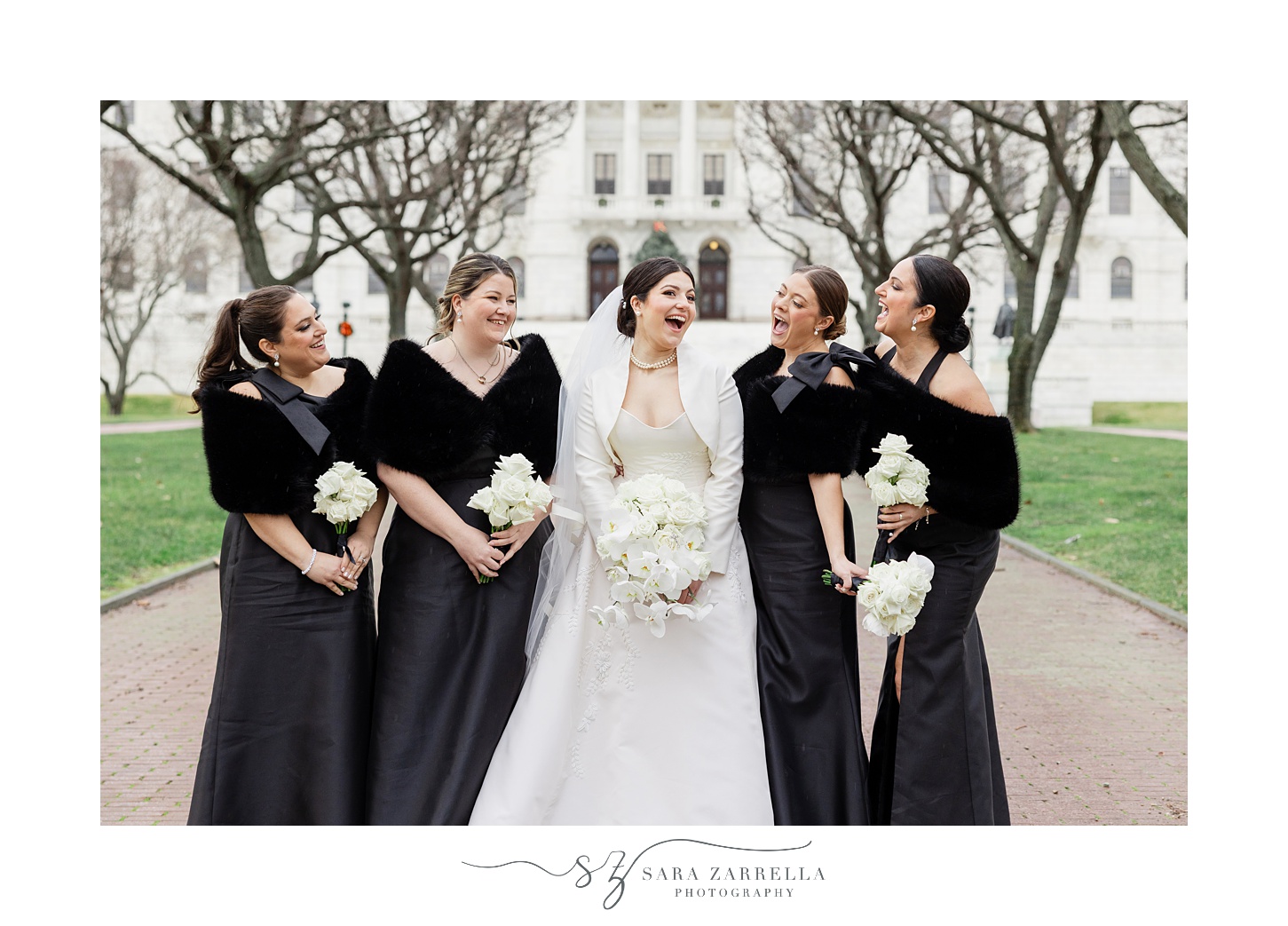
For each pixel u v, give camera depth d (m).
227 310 3.59
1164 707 5.69
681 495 3.54
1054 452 18.44
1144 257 43.94
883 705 3.85
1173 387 41.28
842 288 3.79
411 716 3.57
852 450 3.59
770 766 3.65
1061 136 17.17
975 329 40.97
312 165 15.22
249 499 3.37
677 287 3.66
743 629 3.70
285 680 3.49
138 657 6.71
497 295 3.64
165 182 33.53
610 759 3.65
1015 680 6.21
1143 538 10.52
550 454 3.76
